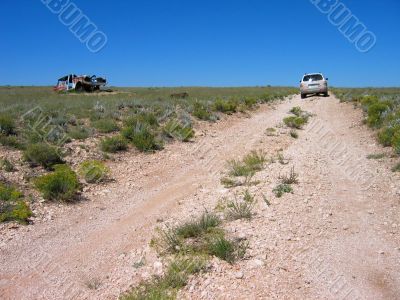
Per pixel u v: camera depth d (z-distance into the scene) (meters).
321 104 27.31
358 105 22.78
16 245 6.67
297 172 9.44
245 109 24.22
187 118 18.09
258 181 8.95
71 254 6.33
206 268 5.19
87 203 8.70
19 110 17.19
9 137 11.83
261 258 5.30
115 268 5.73
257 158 10.93
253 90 52.22
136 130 13.88
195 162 12.09
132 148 13.09
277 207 7.15
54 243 6.76
